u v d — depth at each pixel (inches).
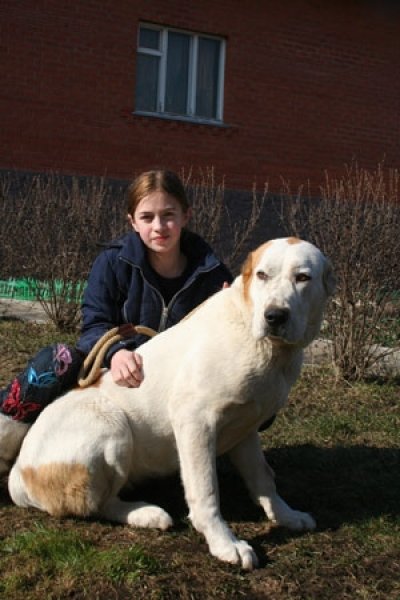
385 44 532.1
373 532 129.4
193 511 118.7
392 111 538.3
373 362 238.1
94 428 122.9
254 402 120.6
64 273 289.1
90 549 115.3
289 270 115.0
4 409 131.5
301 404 211.8
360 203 271.3
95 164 451.2
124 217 311.4
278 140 505.7
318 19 510.6
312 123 514.6
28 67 428.8
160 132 470.3
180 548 119.7
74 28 439.8
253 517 135.4
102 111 451.8
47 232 297.0
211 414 119.5
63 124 440.8
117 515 127.8
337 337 239.6
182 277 146.1
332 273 122.6
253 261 120.3
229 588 108.0
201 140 482.9
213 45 494.6
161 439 127.1
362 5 522.3
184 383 121.1
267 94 501.0
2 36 420.8
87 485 122.6
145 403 126.0
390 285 236.1
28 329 290.0
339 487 151.6
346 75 522.3
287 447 174.9
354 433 187.9
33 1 426.9
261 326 113.0
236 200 489.1
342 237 234.8
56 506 126.3
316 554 120.2
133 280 142.6
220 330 121.5
